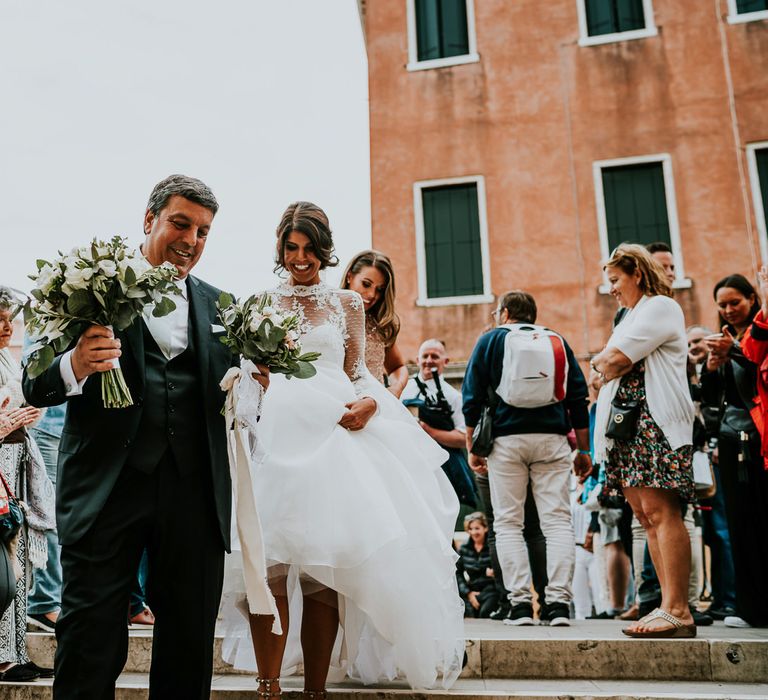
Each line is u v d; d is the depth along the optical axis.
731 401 3.77
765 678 2.97
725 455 3.75
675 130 10.98
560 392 4.04
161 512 2.10
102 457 2.06
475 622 4.32
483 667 3.08
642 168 11.05
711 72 11.05
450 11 11.88
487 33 11.68
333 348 2.93
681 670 3.02
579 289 10.77
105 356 1.96
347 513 2.54
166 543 2.11
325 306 3.00
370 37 11.94
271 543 2.49
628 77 11.23
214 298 2.42
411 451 2.96
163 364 2.19
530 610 3.99
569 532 4.04
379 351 3.95
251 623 2.55
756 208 10.63
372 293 3.90
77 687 1.94
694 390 4.23
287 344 2.31
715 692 2.72
